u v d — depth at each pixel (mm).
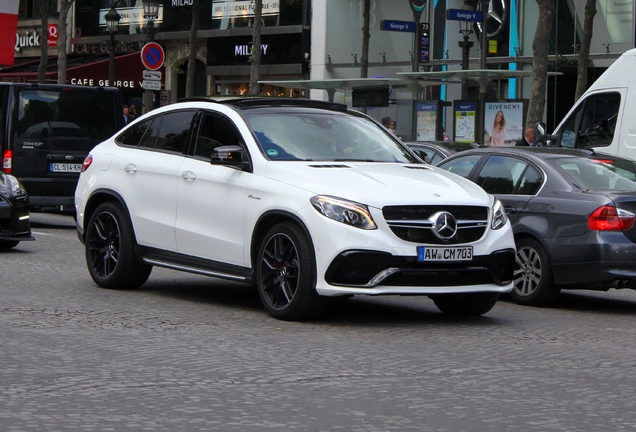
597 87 21156
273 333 10742
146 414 7250
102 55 52062
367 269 10828
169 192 12891
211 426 6961
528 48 38500
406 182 11391
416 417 7324
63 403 7535
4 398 7652
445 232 11039
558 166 14070
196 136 12914
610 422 7340
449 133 40750
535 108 26219
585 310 13766
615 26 36188
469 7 31953
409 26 33875
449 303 12508
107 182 13805
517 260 14016
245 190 11859
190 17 50938
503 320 12352
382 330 11188
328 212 10938
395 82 31844
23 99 23297
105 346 9789
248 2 48344
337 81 32156
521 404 7828
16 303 12383
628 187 13922
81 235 14273
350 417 7277
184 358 9289
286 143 12211
